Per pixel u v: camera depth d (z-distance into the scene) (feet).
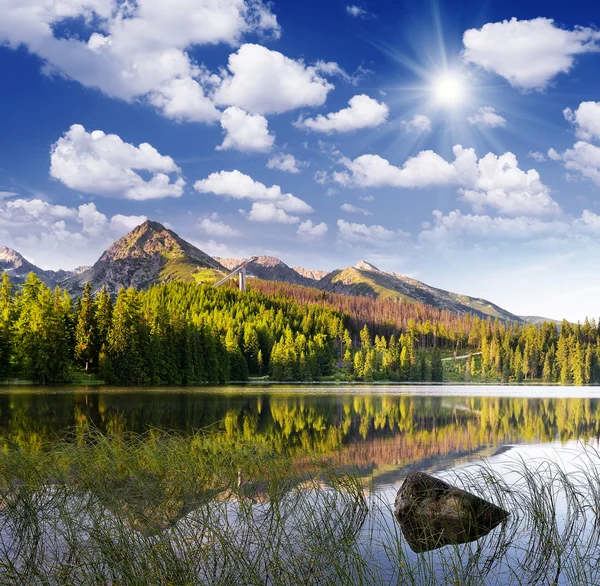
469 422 106.01
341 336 586.45
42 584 17.97
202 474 30.09
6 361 257.34
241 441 43.68
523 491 31.42
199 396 203.62
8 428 89.25
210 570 19.57
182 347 321.93
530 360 508.53
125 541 19.11
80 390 216.33
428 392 276.00
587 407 158.61
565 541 24.27
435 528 26.35
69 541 20.61
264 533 23.13
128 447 34.71
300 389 291.99
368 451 60.90
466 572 20.52
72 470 32.42
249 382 407.03
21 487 26.45
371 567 20.86
